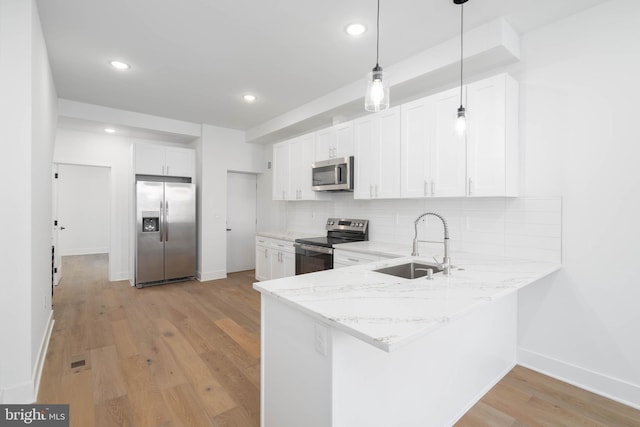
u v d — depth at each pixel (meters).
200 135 5.12
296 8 2.15
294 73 3.18
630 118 1.97
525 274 1.88
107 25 2.36
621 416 1.86
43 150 2.53
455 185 2.52
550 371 2.30
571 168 2.21
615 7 2.03
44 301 2.63
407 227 3.32
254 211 6.03
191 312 3.62
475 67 2.58
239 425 1.78
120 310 3.66
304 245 3.86
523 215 2.43
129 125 4.46
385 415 1.42
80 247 8.19
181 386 2.14
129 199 5.07
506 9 2.14
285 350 1.49
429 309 1.25
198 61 2.93
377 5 2.11
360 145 3.33
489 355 2.13
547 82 2.31
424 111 2.73
